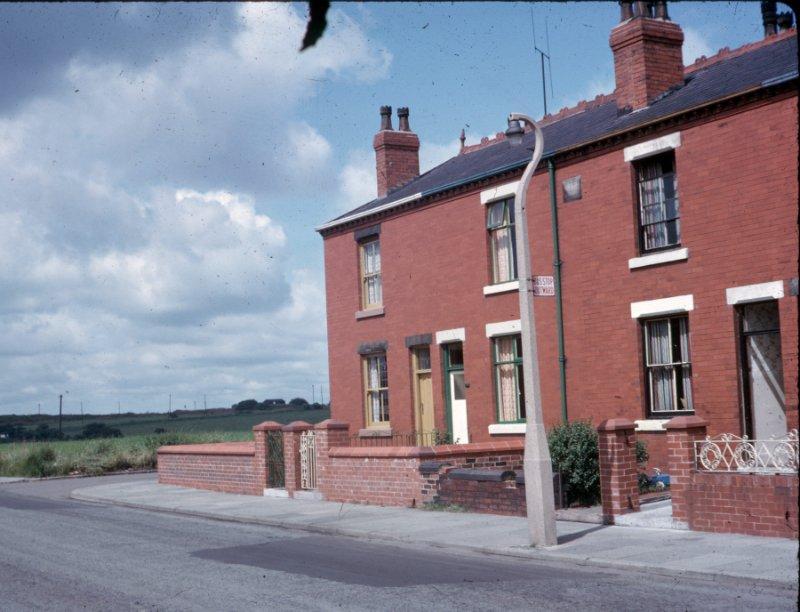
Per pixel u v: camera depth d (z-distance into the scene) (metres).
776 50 18.69
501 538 13.36
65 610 9.38
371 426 26.00
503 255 21.78
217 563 12.30
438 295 23.42
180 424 91.88
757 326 16.41
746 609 8.36
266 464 21.91
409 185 27.28
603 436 14.37
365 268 26.48
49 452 36.62
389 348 25.09
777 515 11.96
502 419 21.73
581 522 14.56
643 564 10.71
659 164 18.16
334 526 15.62
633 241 18.31
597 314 19.06
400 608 9.01
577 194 19.59
